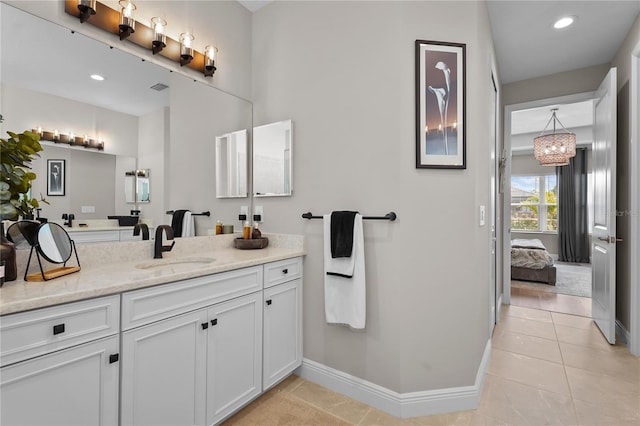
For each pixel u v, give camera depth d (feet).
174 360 4.49
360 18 6.22
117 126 5.56
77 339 3.53
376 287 5.97
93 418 3.66
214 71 6.99
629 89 8.50
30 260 4.40
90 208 5.17
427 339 5.81
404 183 5.72
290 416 5.72
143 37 5.77
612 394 6.33
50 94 4.76
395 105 5.78
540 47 9.66
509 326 10.02
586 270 19.38
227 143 7.38
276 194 7.41
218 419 5.09
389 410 5.81
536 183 24.36
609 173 8.75
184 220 6.55
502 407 5.95
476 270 6.06
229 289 5.32
